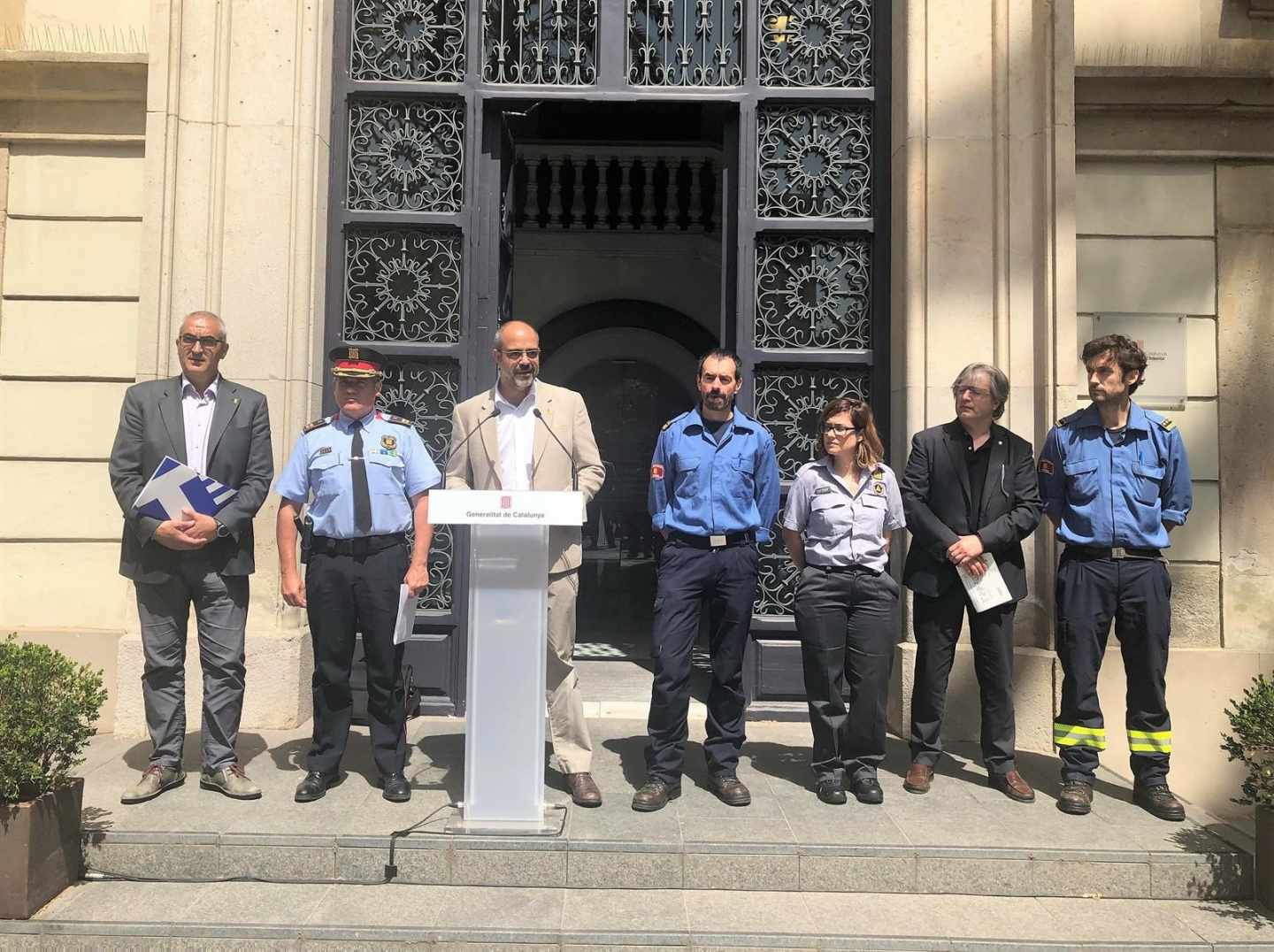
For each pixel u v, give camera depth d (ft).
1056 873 10.75
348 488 12.09
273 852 10.75
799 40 17.03
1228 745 11.30
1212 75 15.35
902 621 15.71
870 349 16.63
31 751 10.09
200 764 13.43
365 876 10.73
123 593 15.70
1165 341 15.87
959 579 12.83
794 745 14.97
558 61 17.10
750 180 16.74
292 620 15.55
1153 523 12.23
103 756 13.84
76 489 15.79
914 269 15.72
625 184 32.17
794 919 10.07
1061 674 14.80
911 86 15.85
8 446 15.80
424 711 16.37
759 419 16.74
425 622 16.38
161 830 10.91
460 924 9.81
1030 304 15.52
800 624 12.66
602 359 34.78
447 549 16.56
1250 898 10.79
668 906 10.32
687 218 32.89
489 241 16.76
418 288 16.83
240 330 15.62
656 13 17.12
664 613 12.25
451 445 12.93
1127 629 12.35
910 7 15.89
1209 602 15.65
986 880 10.75
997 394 12.62
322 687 12.18
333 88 16.66
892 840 11.03
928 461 13.00
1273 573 15.61
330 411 16.58
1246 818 15.08
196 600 12.37
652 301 34.17
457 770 13.33
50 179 15.98
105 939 9.61
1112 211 15.96
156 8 15.52
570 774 12.16
